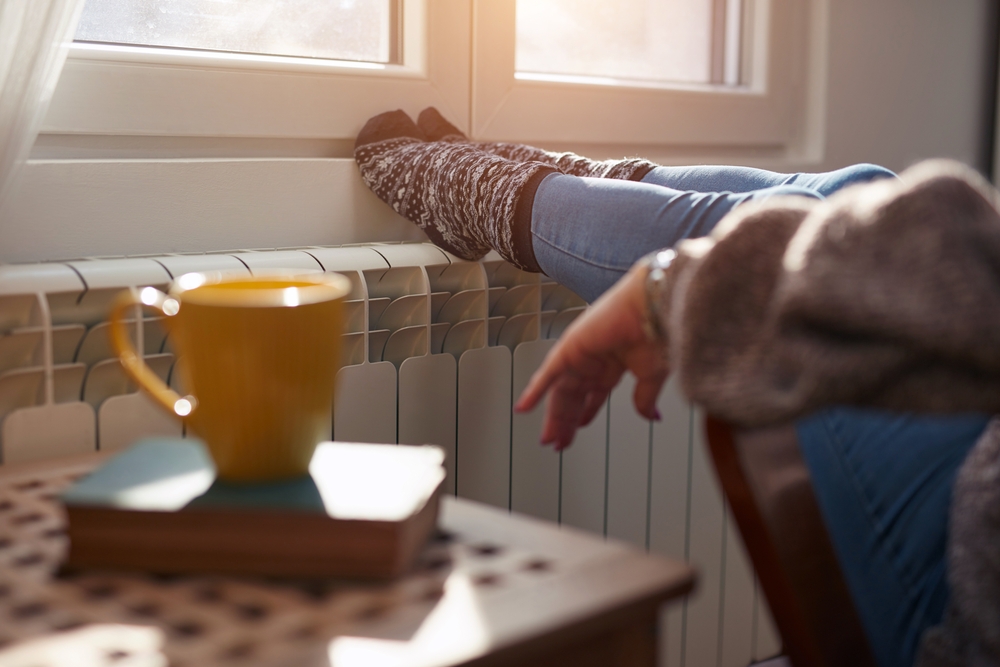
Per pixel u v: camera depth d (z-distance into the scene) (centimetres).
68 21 80
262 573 42
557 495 110
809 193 60
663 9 149
